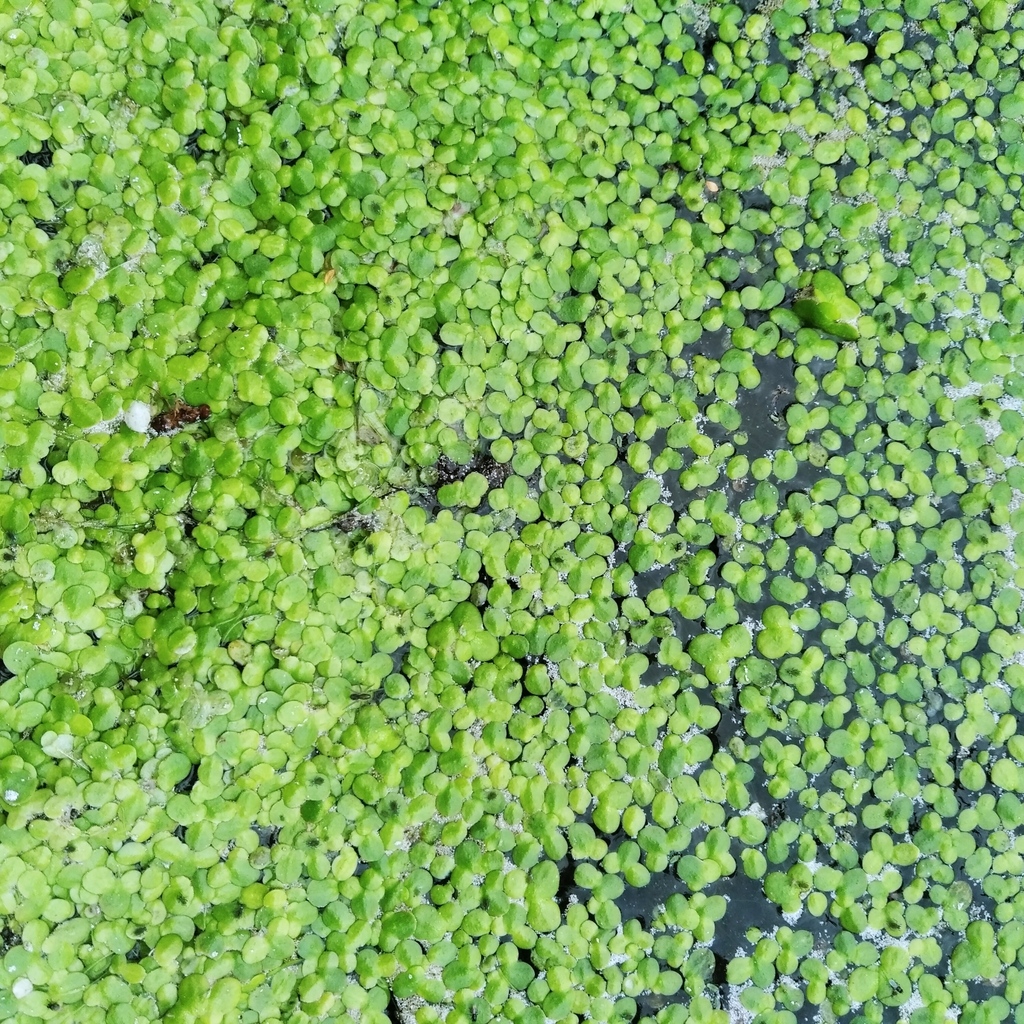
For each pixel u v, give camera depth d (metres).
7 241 0.13
